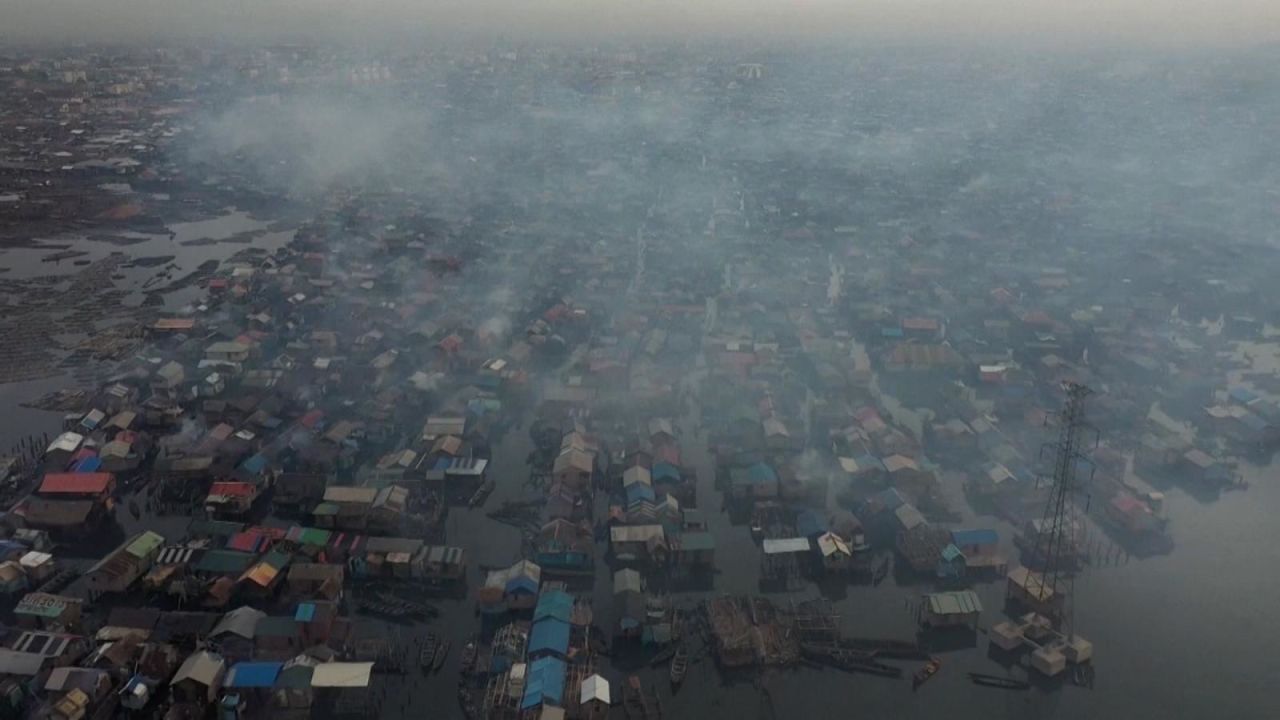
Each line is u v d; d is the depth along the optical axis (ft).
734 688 204.74
